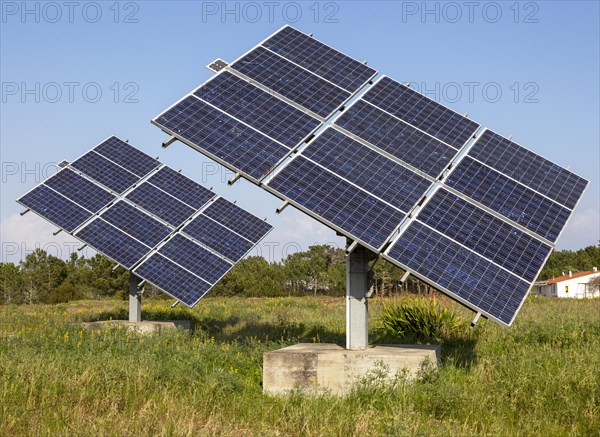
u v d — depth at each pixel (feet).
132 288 76.18
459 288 39.83
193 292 68.49
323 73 54.29
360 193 44.01
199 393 39.91
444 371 44.11
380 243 41.27
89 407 36.65
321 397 40.68
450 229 43.24
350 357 43.27
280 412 37.76
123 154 87.76
